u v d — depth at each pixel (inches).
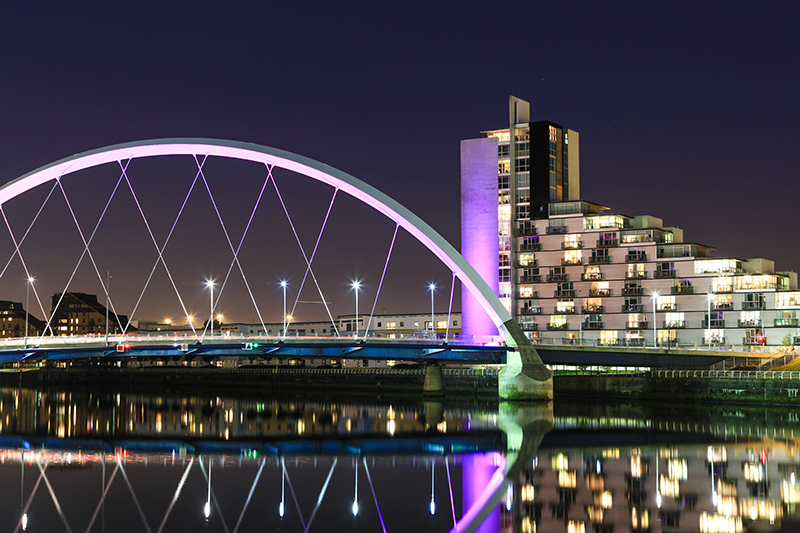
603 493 1470.2
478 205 5187.0
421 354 3479.3
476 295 3489.2
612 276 4859.7
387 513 1362.0
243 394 4707.2
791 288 4785.9
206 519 1330.0
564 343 4072.3
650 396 3410.4
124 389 5590.6
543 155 5172.2
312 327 6825.8
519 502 1414.9
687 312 4638.3
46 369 6299.2
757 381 3090.6
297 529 1267.2
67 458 1991.9
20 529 1270.9
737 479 1579.7
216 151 3088.1
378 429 2620.6
